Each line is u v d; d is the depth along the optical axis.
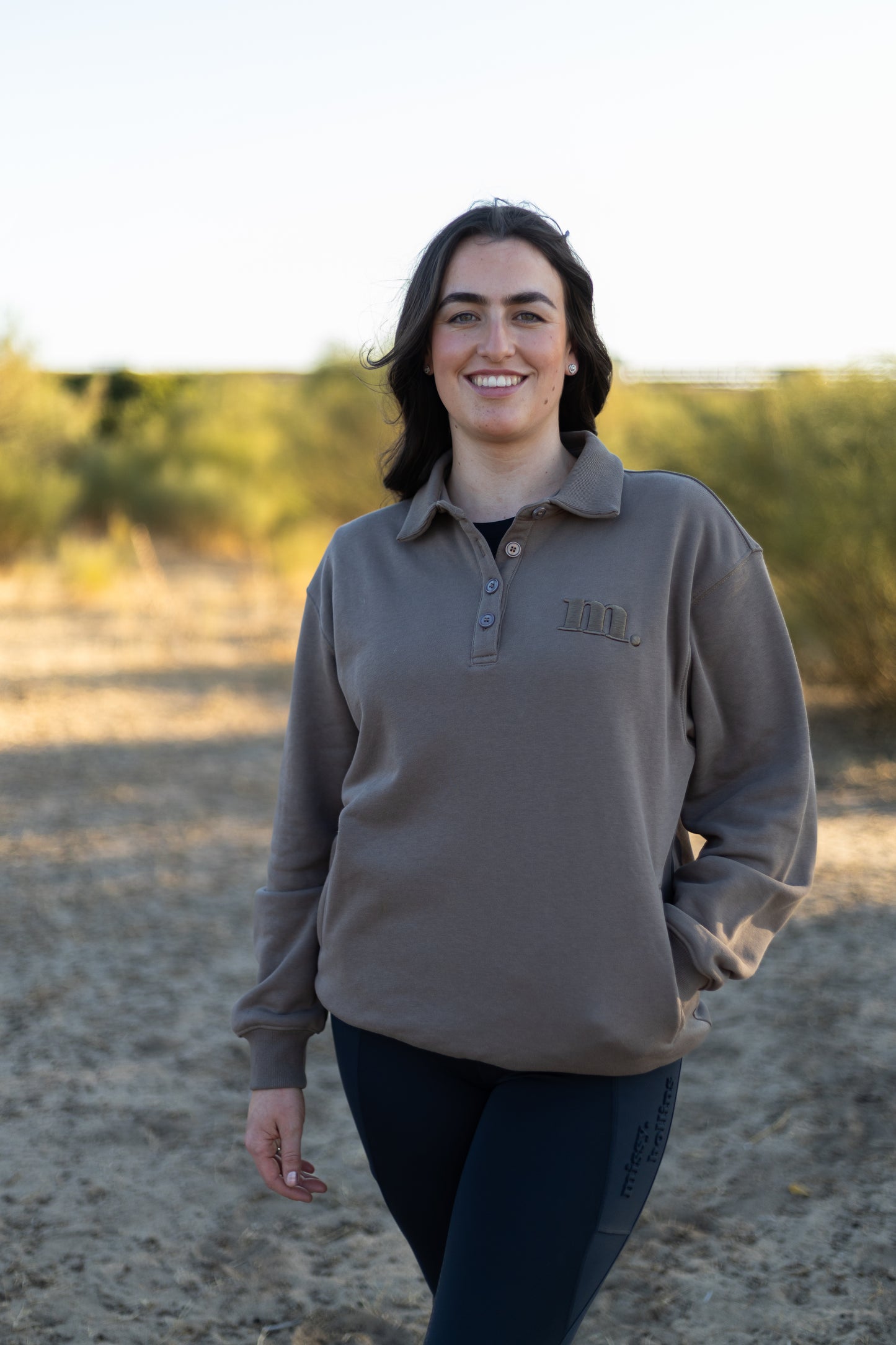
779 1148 2.88
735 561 1.49
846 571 7.57
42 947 4.31
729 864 1.47
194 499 19.42
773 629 1.51
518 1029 1.41
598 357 1.64
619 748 1.40
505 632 1.43
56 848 5.49
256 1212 2.68
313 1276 2.44
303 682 1.68
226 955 4.25
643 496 1.49
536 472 1.58
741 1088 3.20
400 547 1.57
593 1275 1.41
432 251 1.56
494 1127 1.43
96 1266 2.47
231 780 6.74
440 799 1.44
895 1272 2.38
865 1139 2.89
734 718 1.53
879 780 6.42
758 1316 2.27
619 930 1.39
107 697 8.91
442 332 1.55
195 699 8.92
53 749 7.36
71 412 16.66
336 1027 1.60
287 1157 1.66
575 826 1.39
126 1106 3.17
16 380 15.76
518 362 1.52
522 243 1.53
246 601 13.73
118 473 20.27
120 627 12.03
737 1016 3.64
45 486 15.96
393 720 1.47
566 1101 1.42
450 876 1.43
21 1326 2.27
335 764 1.70
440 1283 1.39
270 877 1.71
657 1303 2.32
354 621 1.55
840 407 7.74
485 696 1.41
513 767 1.40
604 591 1.42
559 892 1.39
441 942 1.44
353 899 1.53
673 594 1.45
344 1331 2.27
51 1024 3.67
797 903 1.52
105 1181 2.80
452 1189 1.54
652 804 1.43
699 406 9.20
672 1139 2.96
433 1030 1.45
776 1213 2.62
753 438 8.29
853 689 8.13
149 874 5.13
